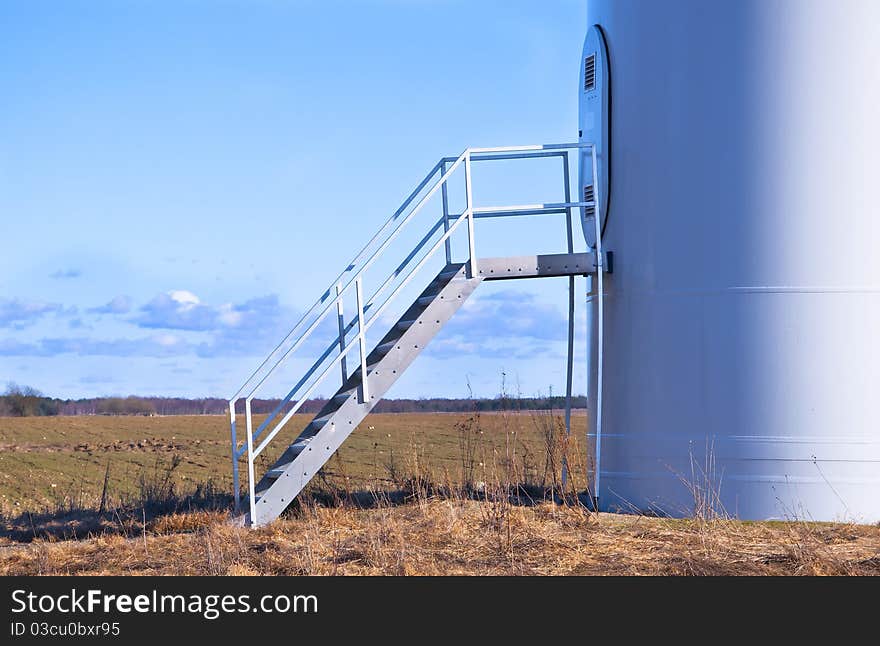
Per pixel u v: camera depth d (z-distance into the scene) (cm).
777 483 1354
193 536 1313
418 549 1161
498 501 1367
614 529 1267
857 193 1359
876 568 1059
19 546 1355
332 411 1467
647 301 1444
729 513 1369
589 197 1543
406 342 1419
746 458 1366
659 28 1444
